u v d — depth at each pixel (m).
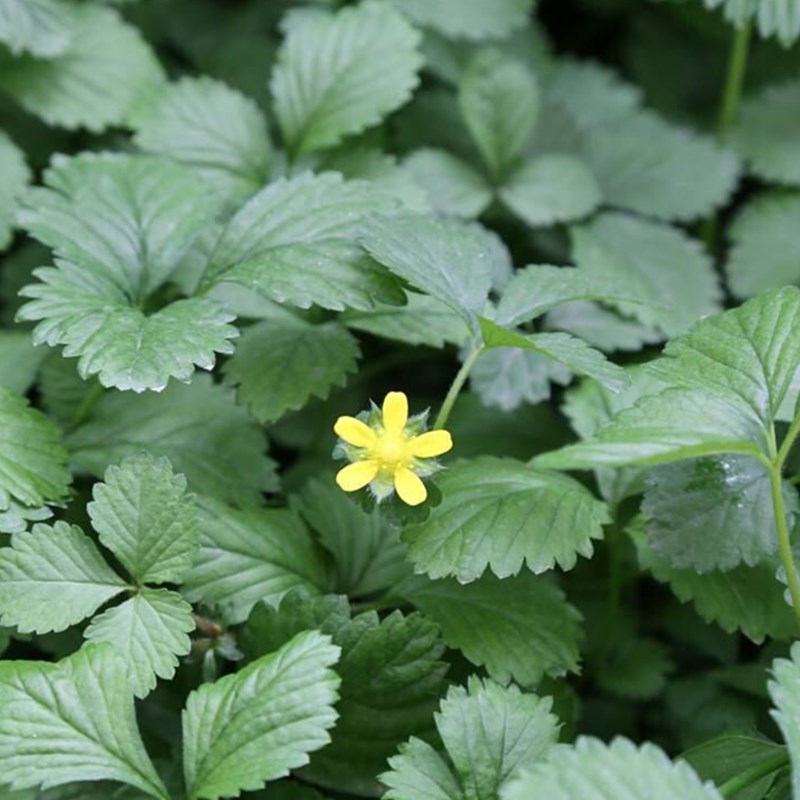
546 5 0.67
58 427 0.48
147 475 0.45
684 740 0.50
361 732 0.46
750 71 0.64
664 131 0.60
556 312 0.53
